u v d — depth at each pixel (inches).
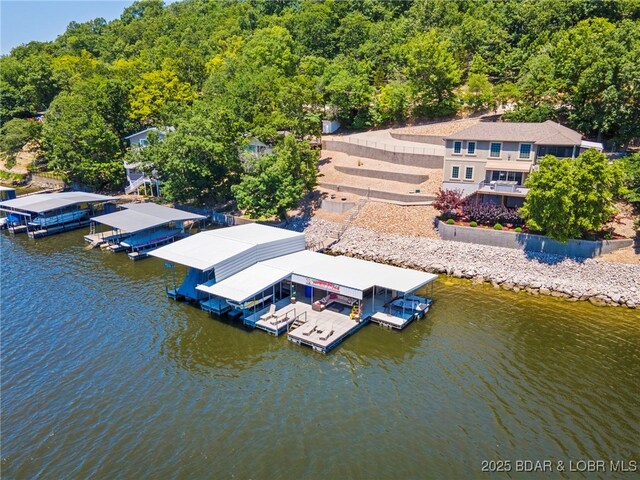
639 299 1596.9
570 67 2447.1
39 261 2162.9
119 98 3531.0
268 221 2534.5
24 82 4645.7
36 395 1192.2
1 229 2709.2
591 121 2416.3
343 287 1531.7
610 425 1058.1
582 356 1327.5
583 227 1769.2
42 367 1315.2
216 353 1389.0
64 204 2667.3
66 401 1170.0
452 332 1481.3
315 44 4478.3
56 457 989.2
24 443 1029.8
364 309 1620.3
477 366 1296.8
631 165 1873.8
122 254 2265.0
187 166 2571.4
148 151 2810.0
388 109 3329.2
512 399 1154.7
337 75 3437.5
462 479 918.4
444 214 2153.1
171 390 1212.5
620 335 1430.9
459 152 2177.7
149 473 944.3
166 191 2726.4
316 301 1648.6
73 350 1400.1
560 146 2031.3
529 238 1872.5
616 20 3245.6
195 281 1732.3
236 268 1696.6
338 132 3496.6
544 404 1132.5
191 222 2687.0
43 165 4001.0
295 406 1147.3
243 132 2876.5
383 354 1374.3
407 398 1171.3
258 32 4648.1
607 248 1764.3
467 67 3558.1
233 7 6382.9
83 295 1786.4
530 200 1831.9
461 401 1153.4
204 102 3125.0
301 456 985.5
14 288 1847.9
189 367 1316.4
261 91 3154.5
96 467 961.5
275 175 2352.4
